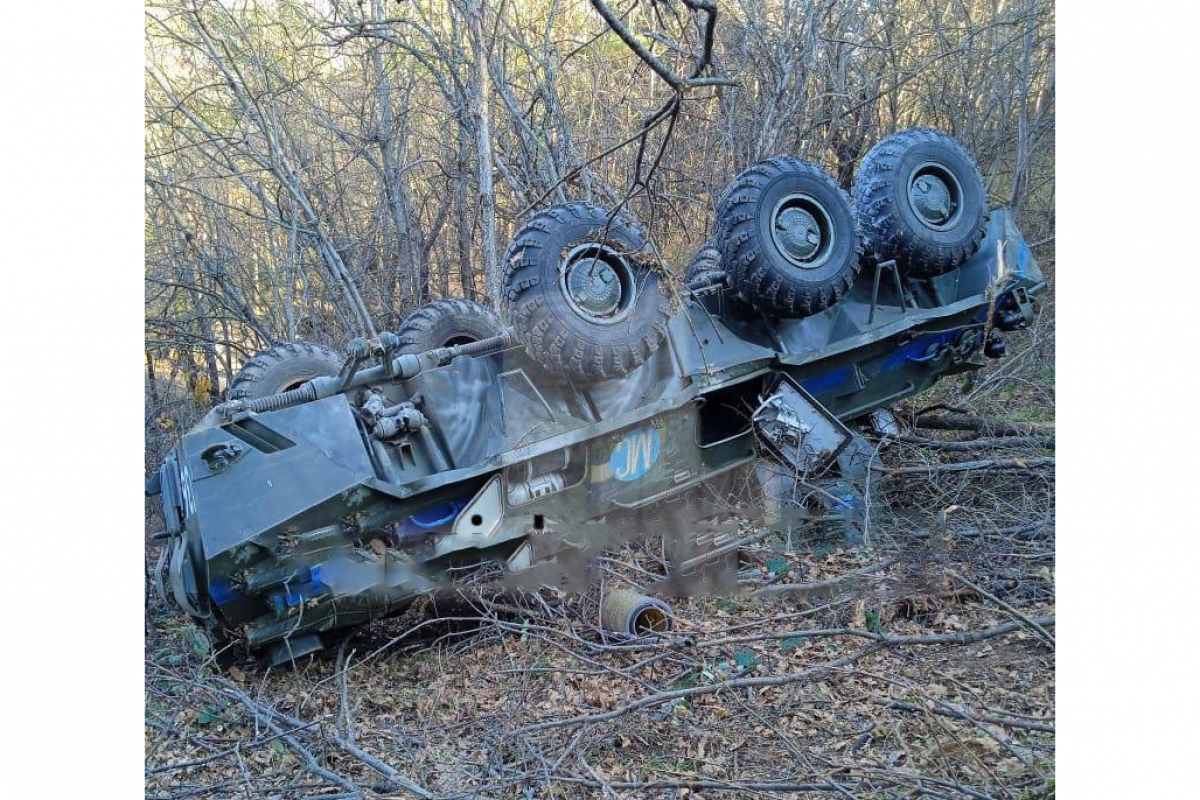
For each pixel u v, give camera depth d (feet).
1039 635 12.91
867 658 13.80
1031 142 31.48
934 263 18.83
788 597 15.96
